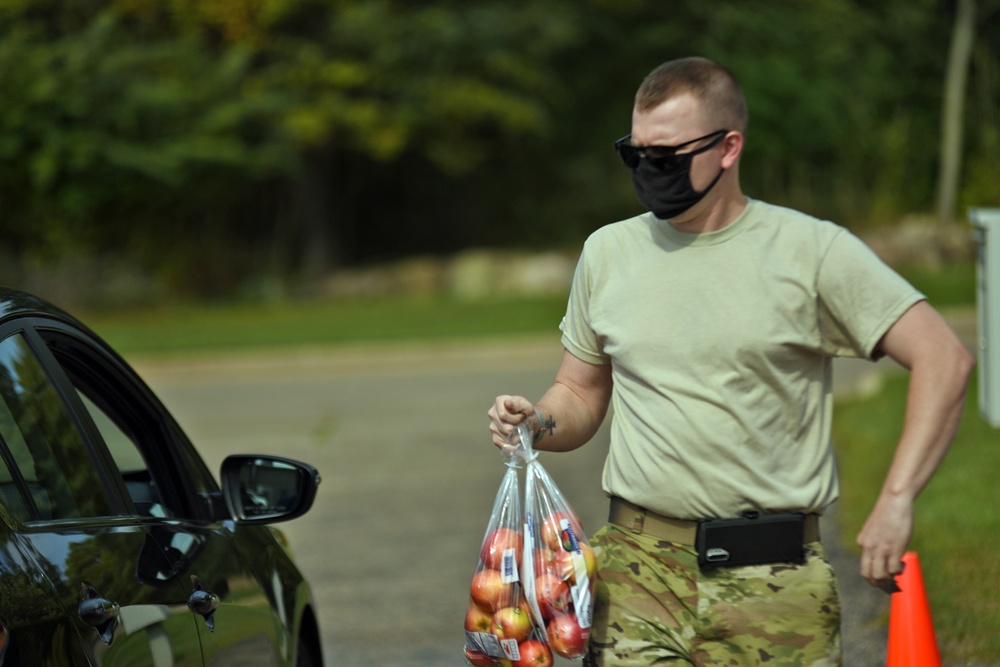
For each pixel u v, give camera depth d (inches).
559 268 2524.6
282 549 321.7
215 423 1134.4
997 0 2839.6
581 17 2706.7
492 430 246.4
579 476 816.9
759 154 2839.6
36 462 212.5
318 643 336.2
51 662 181.6
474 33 2469.2
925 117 2891.2
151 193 2443.4
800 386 232.2
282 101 2421.3
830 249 228.5
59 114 2311.8
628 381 240.8
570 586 236.5
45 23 2503.7
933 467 217.8
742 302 229.8
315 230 2714.1
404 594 581.0
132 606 215.8
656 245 239.9
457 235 2960.1
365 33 2434.8
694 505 232.7
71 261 2373.3
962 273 2407.7
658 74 234.1
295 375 1514.5
